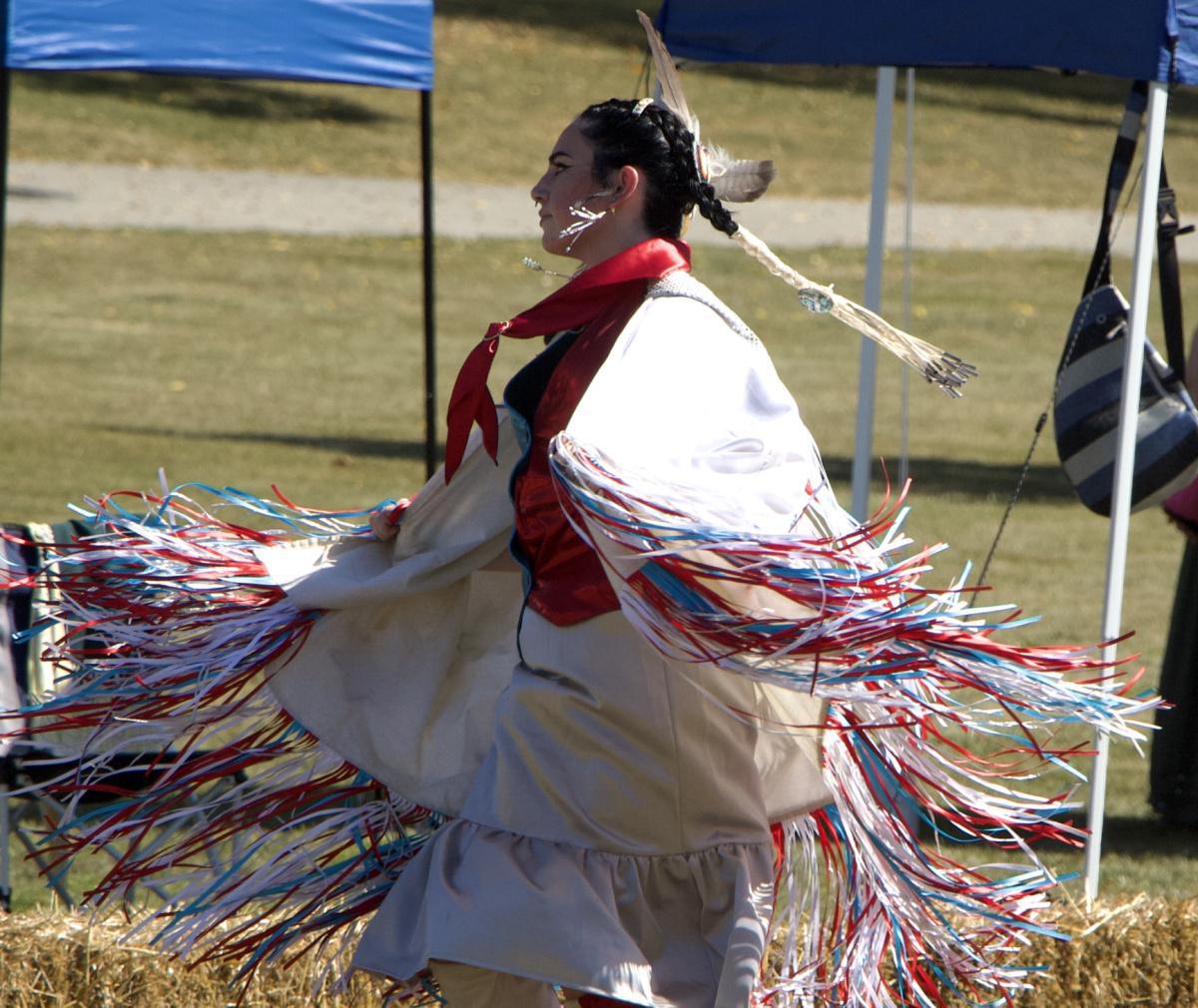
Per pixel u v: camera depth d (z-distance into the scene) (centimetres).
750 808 1108
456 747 1184
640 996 1023
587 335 1120
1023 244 7950
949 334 6244
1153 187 1611
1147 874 1873
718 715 1080
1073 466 1767
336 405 4841
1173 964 1434
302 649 1197
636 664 1061
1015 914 1182
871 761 1149
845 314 1169
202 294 6266
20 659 1585
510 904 1030
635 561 1010
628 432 1027
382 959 1071
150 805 1223
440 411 4834
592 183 1134
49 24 2306
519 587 1209
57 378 4959
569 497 1028
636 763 1058
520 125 9644
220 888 1249
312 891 1208
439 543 1211
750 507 1009
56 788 1248
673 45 1784
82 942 1394
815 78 11138
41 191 7606
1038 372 5759
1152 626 2981
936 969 1233
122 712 1209
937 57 1616
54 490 3609
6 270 6362
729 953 1060
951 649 1022
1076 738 2386
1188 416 1748
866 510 1898
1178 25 1545
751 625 1006
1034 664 1035
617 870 1066
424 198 2439
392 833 1222
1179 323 1817
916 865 1151
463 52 11006
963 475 4309
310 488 3778
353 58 2416
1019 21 1577
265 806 1223
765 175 1183
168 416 4556
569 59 11131
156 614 1203
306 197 7962
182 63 2366
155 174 8100
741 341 1096
